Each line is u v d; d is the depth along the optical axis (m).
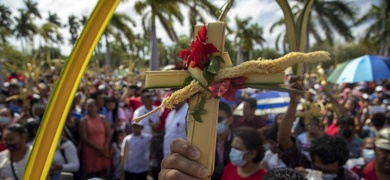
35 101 6.23
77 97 6.84
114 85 14.69
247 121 4.43
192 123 0.80
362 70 5.57
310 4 1.14
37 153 0.81
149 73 0.83
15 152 2.83
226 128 3.31
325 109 5.78
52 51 27.72
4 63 20.00
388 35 30.88
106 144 4.74
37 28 27.72
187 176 0.79
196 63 0.78
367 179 2.38
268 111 4.86
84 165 4.59
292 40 1.15
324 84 4.39
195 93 0.79
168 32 15.90
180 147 0.79
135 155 4.61
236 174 2.52
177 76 0.82
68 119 4.53
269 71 0.74
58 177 3.59
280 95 4.94
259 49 40.59
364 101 8.12
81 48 0.79
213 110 0.78
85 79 10.33
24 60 22.88
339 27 22.17
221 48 0.78
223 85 0.75
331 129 4.53
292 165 2.59
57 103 0.80
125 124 6.34
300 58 0.72
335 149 2.16
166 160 0.83
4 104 6.31
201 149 0.79
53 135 0.81
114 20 19.78
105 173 4.78
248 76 0.76
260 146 2.37
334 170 2.19
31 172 0.80
